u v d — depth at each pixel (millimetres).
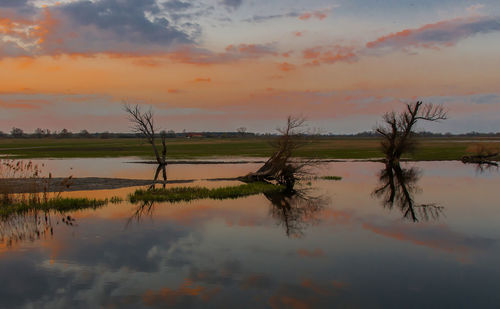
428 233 15938
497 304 9352
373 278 10906
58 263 11922
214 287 10234
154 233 15539
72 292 9875
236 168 47062
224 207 21422
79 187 29203
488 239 15023
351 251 13406
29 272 11164
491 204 22891
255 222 17766
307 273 11273
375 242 14500
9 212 19109
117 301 9375
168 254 12875
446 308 9141
